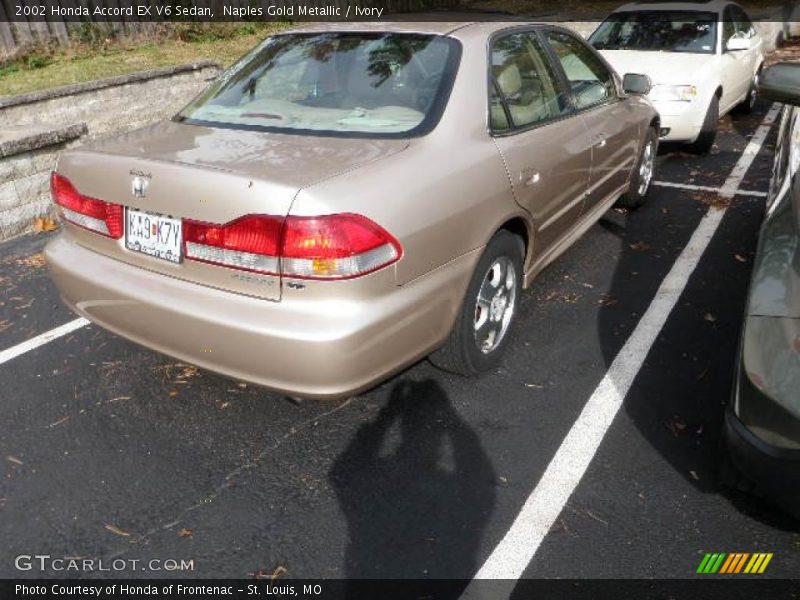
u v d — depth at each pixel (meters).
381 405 3.25
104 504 2.69
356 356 2.50
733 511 2.63
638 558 2.44
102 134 6.99
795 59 12.61
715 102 7.20
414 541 2.52
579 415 3.18
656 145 5.70
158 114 7.57
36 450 2.98
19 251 5.13
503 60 3.48
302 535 2.55
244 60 3.70
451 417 3.17
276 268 2.43
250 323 2.49
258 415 3.20
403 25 3.55
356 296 2.47
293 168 2.57
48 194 5.63
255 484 2.79
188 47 9.83
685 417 3.16
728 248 4.98
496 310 3.44
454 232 2.84
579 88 4.22
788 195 2.74
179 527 2.59
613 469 2.85
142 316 2.77
